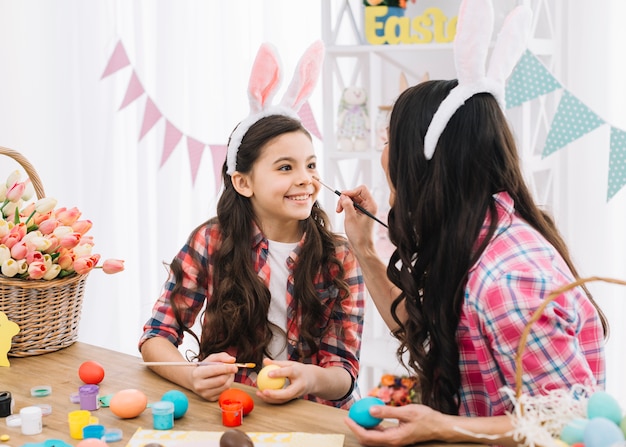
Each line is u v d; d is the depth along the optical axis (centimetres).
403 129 122
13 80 292
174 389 138
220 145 270
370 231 154
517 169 121
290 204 156
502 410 116
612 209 230
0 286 148
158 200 286
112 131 296
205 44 276
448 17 248
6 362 147
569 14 228
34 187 166
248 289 158
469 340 119
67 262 153
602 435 91
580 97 229
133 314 306
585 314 115
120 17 287
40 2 292
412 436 110
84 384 140
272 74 157
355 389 161
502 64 125
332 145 248
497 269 111
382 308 155
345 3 246
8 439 117
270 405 130
